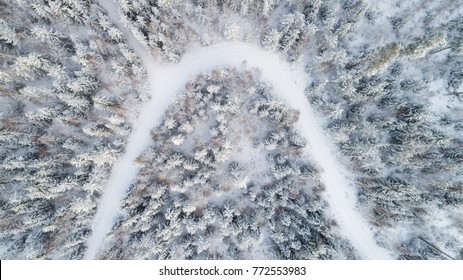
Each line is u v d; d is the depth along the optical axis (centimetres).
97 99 3750
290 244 4100
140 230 4056
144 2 3569
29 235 3900
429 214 4122
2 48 3756
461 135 4078
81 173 3903
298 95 4228
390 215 4066
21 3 3628
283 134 4134
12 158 3756
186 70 4209
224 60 4209
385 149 4116
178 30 4047
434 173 4000
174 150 4147
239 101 4122
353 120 4053
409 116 3931
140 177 4059
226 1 4000
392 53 3491
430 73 4103
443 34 3500
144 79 4131
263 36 4119
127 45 4000
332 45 3875
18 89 3897
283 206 4138
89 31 3781
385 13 4122
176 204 3962
